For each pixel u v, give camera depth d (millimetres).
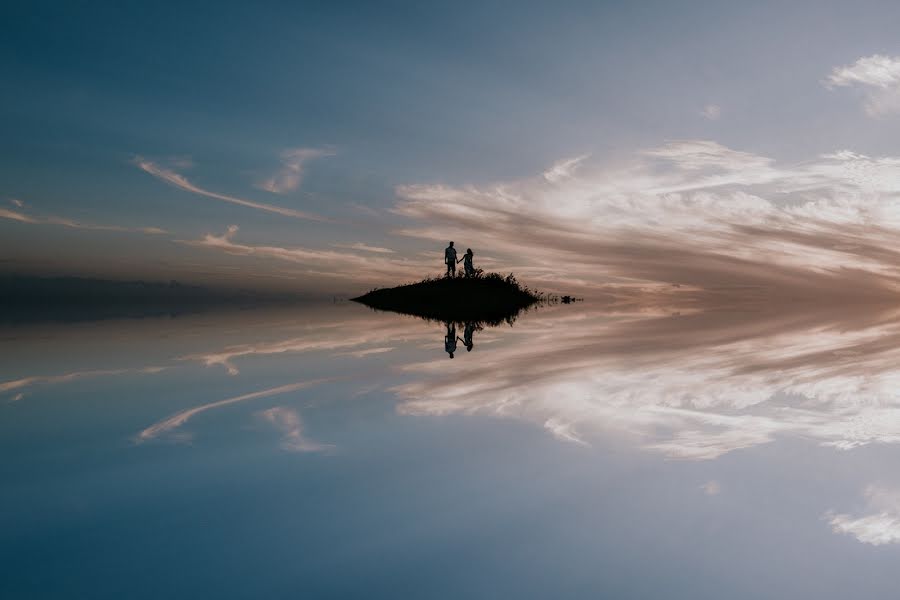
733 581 2275
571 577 2336
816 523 2846
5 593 2184
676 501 3162
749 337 14805
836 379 7609
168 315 28047
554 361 9547
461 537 2730
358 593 2203
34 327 18562
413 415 5426
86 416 5336
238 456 4074
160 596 2176
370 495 3293
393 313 29641
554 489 3389
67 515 2998
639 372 8258
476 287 38812
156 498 3242
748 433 4746
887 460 3912
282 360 9539
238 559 2500
